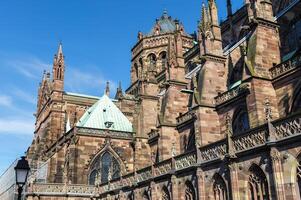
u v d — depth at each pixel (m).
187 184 39.94
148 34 102.31
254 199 30.28
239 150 32.19
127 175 53.50
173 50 59.41
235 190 31.95
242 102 41.38
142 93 67.12
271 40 39.00
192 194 38.94
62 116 88.38
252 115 35.69
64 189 59.62
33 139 102.69
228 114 43.59
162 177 44.03
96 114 71.75
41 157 81.56
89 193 61.12
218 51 49.16
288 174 27.12
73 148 63.56
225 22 70.06
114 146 66.75
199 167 37.22
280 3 53.62
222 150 34.41
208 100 45.59
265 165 29.19
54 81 90.44
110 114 73.06
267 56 38.09
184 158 40.56
